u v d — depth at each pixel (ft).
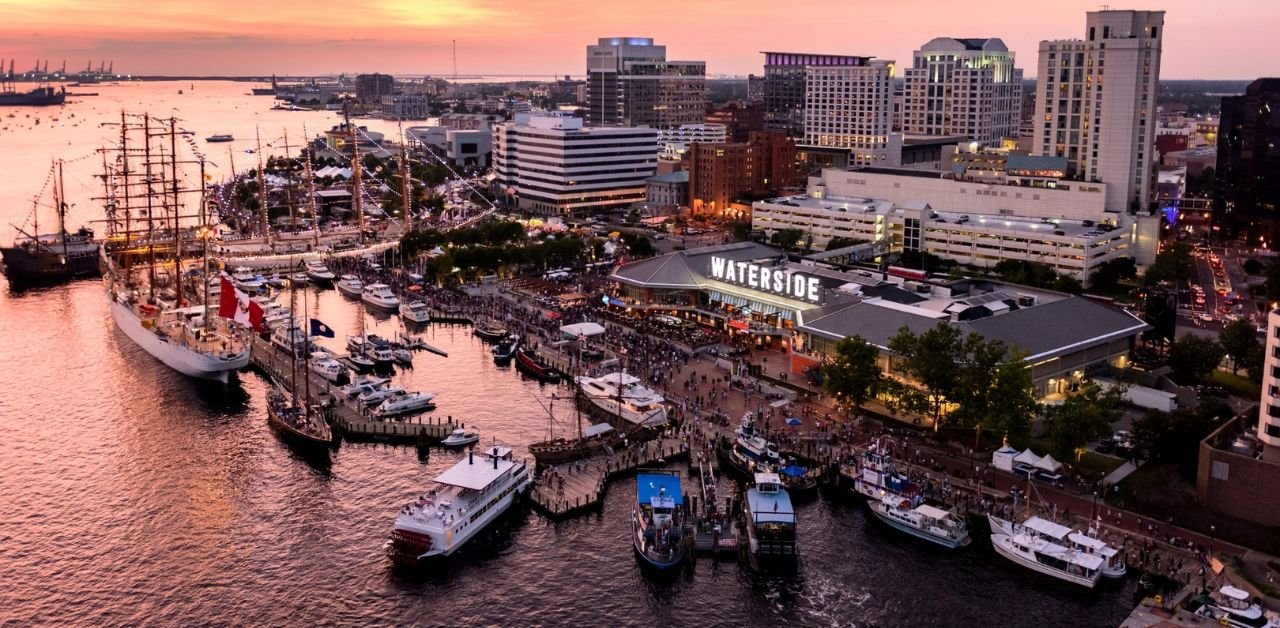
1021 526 534.37
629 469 643.04
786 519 528.63
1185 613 458.91
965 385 644.27
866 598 497.87
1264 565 490.90
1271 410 554.46
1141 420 622.54
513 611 492.95
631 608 495.00
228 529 572.10
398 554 533.55
